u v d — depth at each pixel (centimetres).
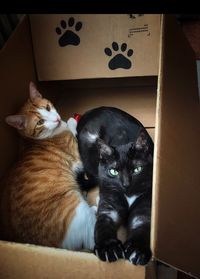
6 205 49
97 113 59
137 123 59
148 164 47
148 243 39
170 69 47
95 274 38
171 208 38
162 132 39
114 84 71
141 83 70
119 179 46
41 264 39
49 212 49
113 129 57
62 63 59
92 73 59
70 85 72
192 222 42
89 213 50
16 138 57
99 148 47
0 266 41
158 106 40
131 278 37
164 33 47
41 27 57
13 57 54
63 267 39
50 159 55
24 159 54
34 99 56
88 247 49
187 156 46
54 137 57
